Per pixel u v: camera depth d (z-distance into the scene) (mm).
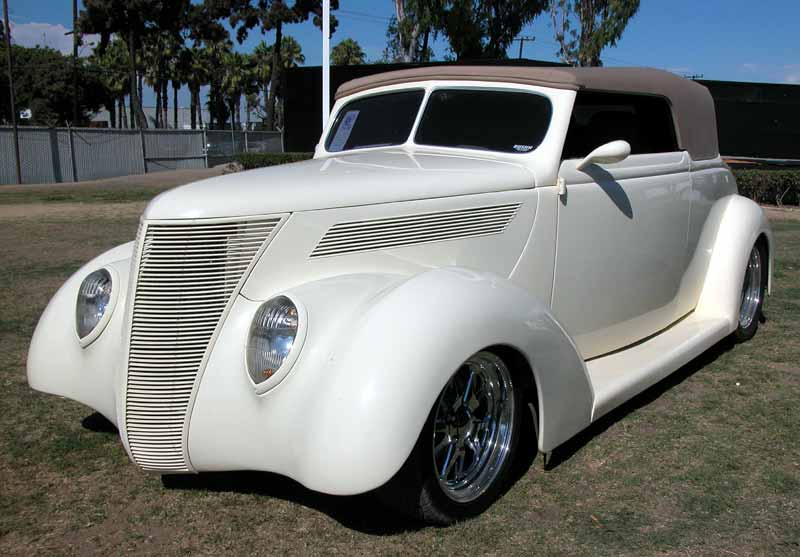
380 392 2248
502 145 3447
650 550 2441
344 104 4246
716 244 4613
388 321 2373
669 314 4266
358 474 2219
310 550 2461
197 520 2660
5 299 6047
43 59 50438
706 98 4590
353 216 2752
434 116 3736
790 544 2467
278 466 2416
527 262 3215
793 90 18922
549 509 2725
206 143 29875
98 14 37250
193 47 52625
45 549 2465
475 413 2707
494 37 20844
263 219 2596
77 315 3023
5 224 11117
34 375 3080
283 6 38219
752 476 2977
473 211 3020
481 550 2457
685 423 3541
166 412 2557
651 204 3852
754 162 16938
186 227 2523
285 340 2422
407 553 2438
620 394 3242
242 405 2473
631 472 3020
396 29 21453
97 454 3217
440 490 2506
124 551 2457
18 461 3139
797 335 5117
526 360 2682
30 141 24016
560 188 3291
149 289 2541
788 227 11219
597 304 3613
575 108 3383
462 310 2457
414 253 2887
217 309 2559
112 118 53969
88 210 13430
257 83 56375
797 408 3729
